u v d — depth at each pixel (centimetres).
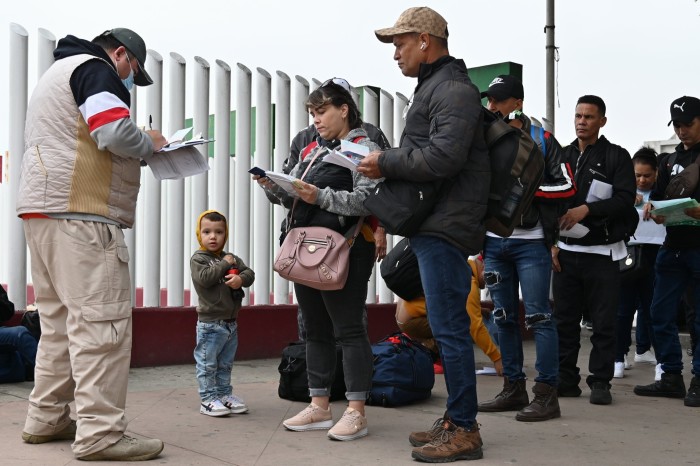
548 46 938
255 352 720
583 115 563
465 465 387
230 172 743
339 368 534
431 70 402
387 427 465
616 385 635
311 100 450
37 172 383
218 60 710
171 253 685
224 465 380
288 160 543
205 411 487
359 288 439
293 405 523
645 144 1099
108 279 385
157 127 669
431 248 392
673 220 549
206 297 486
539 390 497
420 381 533
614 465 391
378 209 390
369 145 445
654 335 598
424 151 378
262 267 738
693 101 572
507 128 400
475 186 390
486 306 834
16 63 613
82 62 384
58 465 374
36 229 389
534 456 405
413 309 621
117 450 382
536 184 405
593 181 551
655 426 479
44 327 408
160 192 678
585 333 945
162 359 666
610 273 550
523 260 501
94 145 386
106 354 383
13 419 459
